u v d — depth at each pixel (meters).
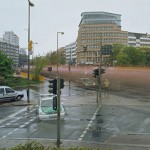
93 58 178.75
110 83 69.81
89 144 19.30
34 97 46.00
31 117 29.39
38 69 79.25
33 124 26.00
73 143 19.58
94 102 39.97
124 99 43.00
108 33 182.25
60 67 118.31
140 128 23.86
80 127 24.41
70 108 34.84
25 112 32.66
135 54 129.75
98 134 22.05
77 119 27.81
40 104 28.33
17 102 40.19
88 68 94.00
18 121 27.53
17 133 22.81
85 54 180.62
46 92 53.00
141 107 35.22
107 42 182.25
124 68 73.88
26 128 24.50
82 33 182.38
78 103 39.06
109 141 20.06
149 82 61.00
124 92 52.88
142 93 50.88
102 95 48.47
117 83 69.25
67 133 22.36
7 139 20.98
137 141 20.02
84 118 28.31
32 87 63.28
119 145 19.02
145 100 41.78
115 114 30.42
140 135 21.64
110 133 22.34
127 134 21.97
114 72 75.38
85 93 52.12
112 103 38.81
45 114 26.91
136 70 66.44
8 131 23.55
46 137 21.36
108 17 183.25
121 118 28.16
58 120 19.02
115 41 183.50
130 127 24.25
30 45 41.00
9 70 62.94
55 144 19.28
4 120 28.14
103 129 23.64
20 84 67.00
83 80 77.38
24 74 88.31
